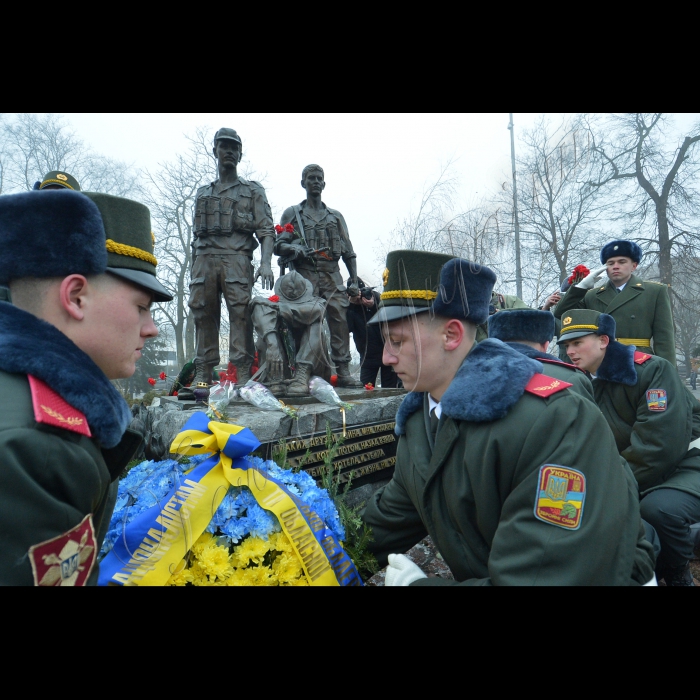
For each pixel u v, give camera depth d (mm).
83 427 796
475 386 1313
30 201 826
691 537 2330
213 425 1533
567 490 1142
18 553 662
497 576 1124
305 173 5082
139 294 986
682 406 2529
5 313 820
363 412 3289
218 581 1267
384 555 1817
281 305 3537
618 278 4133
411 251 1396
